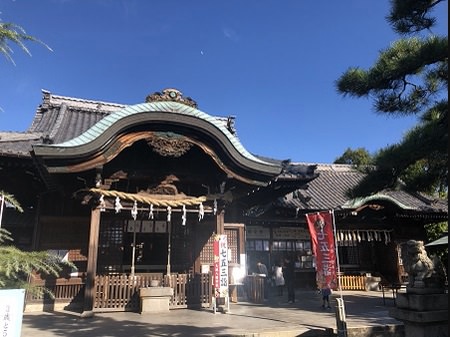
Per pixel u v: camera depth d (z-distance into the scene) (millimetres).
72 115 18609
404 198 22078
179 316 10812
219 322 9844
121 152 12648
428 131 7293
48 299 12609
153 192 12633
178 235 14977
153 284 11969
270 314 11156
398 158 7586
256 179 13125
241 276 15016
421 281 7570
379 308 12641
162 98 12359
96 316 10883
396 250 20203
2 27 3715
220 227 13016
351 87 9016
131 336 8258
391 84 8820
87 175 11727
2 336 4500
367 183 8695
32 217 13883
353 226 20000
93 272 11211
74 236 13422
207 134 12195
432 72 8727
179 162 13312
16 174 13016
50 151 10367
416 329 7402
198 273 13875
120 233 13914
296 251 19156
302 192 21250
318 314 11164
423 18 8594
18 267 3852
